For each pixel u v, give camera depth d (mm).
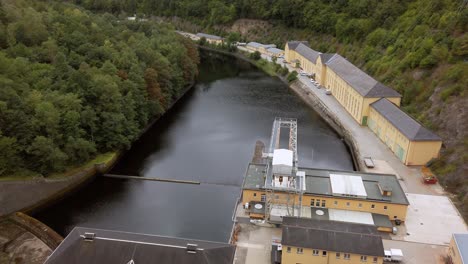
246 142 105312
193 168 91062
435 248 60156
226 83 163625
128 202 77625
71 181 81312
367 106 107500
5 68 82562
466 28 106500
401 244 61031
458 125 85375
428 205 71125
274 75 175625
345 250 52719
